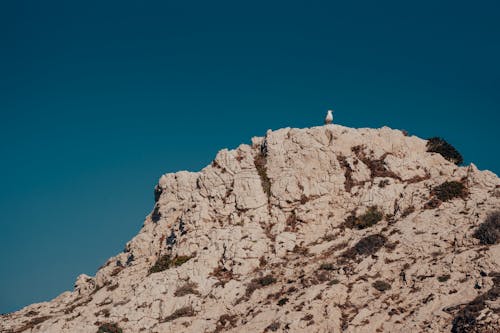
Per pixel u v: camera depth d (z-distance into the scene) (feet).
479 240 244.63
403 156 302.04
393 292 235.81
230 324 242.37
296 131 304.71
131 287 275.59
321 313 230.89
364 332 220.84
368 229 269.64
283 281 254.88
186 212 292.81
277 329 228.84
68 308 283.18
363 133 308.40
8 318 286.05
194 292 259.19
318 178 292.20
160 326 246.68
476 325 207.72
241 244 271.08
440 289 228.84
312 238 274.57
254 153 307.78
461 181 278.26
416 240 254.27
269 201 288.92
